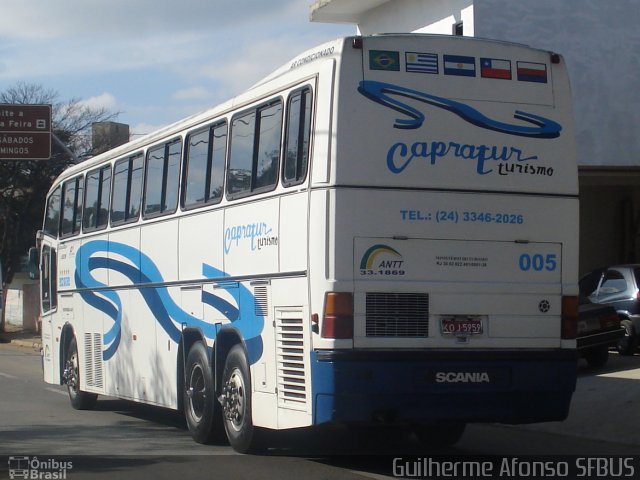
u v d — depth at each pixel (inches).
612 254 930.1
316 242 352.8
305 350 359.9
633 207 925.2
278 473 383.9
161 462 411.2
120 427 541.3
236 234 425.4
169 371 500.1
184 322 481.7
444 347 356.5
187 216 481.1
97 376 608.4
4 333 1595.7
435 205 360.2
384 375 347.3
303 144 370.0
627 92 802.2
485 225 366.6
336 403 345.4
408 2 872.3
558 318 374.0
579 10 793.6
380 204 354.0
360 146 354.0
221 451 442.6
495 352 361.4
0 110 1238.9
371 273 350.9
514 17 782.5
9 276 1669.5
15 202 1635.1
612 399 559.8
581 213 932.6
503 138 372.8
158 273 515.8
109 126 1683.1
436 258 358.9
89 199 636.1
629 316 738.2
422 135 361.4
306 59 389.7
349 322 346.3
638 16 802.8
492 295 364.5
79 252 646.5
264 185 402.3
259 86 420.2
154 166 530.6
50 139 1248.8
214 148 458.0
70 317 661.9
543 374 368.5
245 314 414.3
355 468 395.2
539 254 373.7
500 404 362.9
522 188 373.4
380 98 358.3
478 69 372.2
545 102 381.1
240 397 423.8
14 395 727.7
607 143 799.7
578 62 794.8
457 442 471.8
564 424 517.3
